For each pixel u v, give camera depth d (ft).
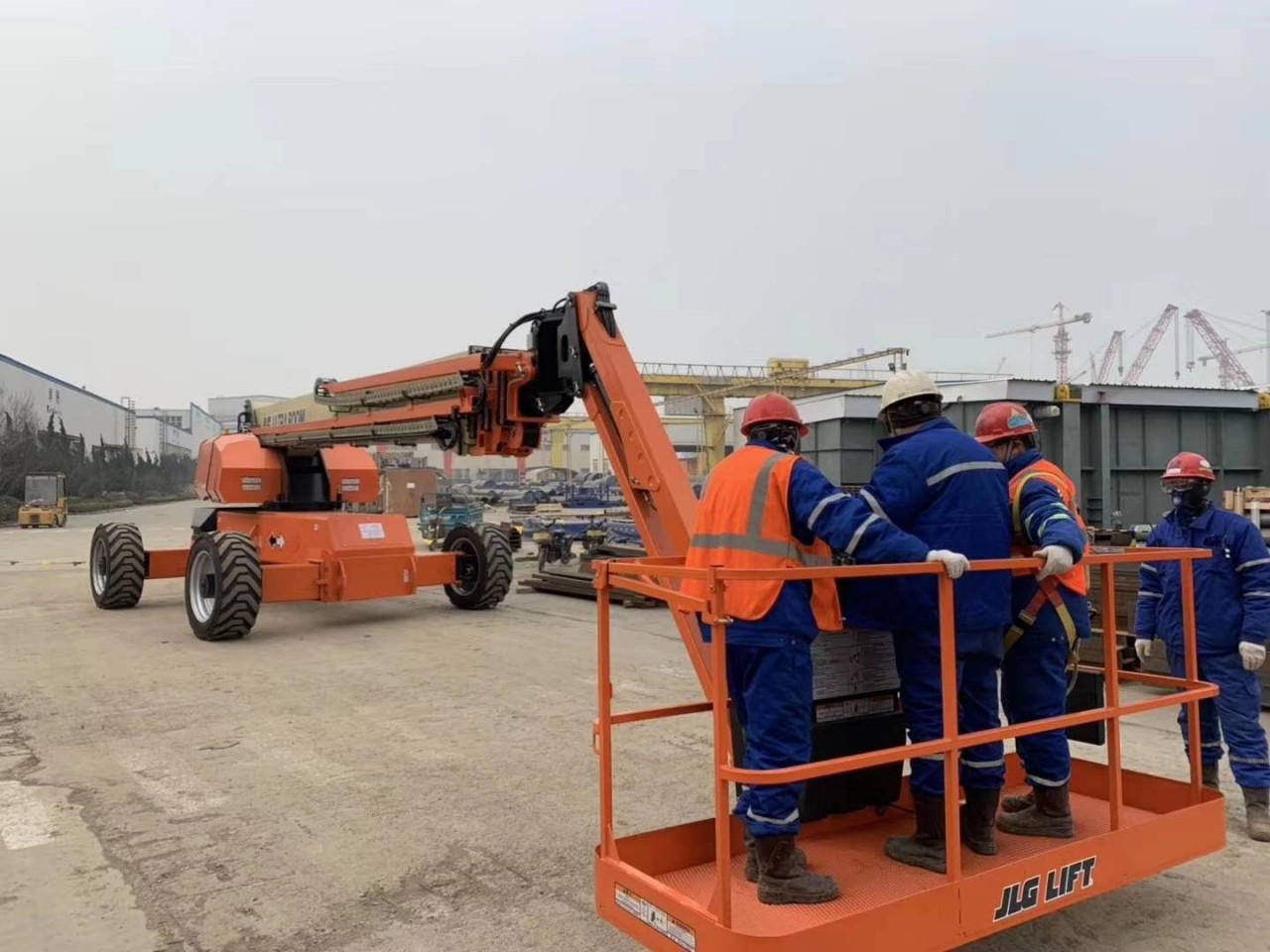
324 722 23.06
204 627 33.81
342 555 35.73
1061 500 11.91
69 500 187.11
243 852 15.11
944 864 11.27
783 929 9.74
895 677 12.83
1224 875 14.29
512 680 27.68
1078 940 12.23
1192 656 13.67
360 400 33.65
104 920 12.80
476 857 14.93
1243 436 47.93
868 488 11.84
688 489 17.26
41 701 25.13
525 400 25.79
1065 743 12.64
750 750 10.78
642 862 11.80
